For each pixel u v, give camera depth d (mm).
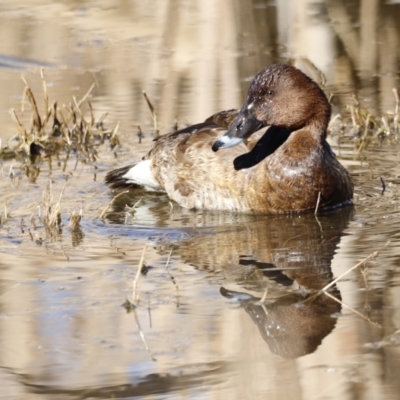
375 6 36531
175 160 20875
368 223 18625
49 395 11836
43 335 13516
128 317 14078
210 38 34812
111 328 13711
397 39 33812
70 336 13461
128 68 31703
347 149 24156
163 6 38812
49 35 35312
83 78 30656
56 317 14109
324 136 19797
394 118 25547
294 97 19578
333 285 15117
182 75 30844
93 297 14875
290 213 19516
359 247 17062
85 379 12203
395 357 12594
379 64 31484
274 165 19469
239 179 19750
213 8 37656
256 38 34656
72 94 28984
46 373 12391
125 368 12484
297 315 13969
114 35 35375
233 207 19906
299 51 32938
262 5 38031
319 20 35688
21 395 11852
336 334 13305
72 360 12727
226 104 27438
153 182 21672
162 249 17250
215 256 16781
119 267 16203
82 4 39250
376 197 20422
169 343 13133
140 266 14852
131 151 24312
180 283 15391
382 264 16031
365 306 14234
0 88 29641
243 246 17344
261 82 19703
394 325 13539
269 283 15312
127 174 21594
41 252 17141
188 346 13047
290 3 37094
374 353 12727
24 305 14602
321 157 19516
